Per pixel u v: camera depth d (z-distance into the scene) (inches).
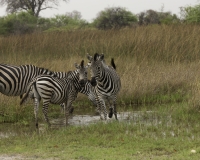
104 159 528.4
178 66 1170.6
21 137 687.1
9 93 820.6
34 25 3016.7
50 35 1633.9
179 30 1561.3
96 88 781.9
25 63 1176.8
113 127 717.9
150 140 629.9
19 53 1428.4
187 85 1055.6
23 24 2972.4
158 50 1359.5
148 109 912.9
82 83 759.7
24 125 799.7
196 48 1380.4
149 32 1540.4
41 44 1501.0
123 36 1509.6
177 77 1099.9
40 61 1240.8
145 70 1136.8
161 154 561.6
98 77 743.1
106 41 1486.2
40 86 737.6
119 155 554.9
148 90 1026.1
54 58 1366.9
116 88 790.5
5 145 636.1
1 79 799.7
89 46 1472.7
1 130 761.6
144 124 745.0
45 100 745.6
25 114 860.0
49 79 743.1
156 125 735.1
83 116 879.1
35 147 613.3
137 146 599.2
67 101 781.9
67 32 1692.9
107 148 598.2
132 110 911.0
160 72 1109.1
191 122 749.9
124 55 1353.3
